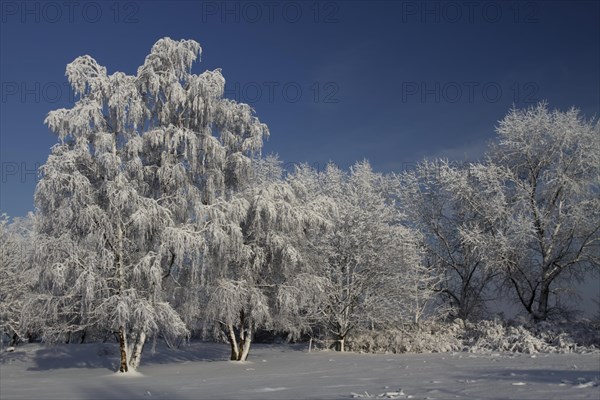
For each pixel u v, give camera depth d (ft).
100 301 67.26
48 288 68.95
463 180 109.09
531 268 102.42
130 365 69.05
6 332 97.86
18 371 81.56
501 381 37.93
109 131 72.79
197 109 75.00
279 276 80.43
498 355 73.97
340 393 35.55
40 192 67.46
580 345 82.33
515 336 84.48
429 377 44.86
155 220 67.82
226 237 68.08
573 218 97.76
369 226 98.68
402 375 48.26
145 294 67.56
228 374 60.03
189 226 68.39
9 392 47.88
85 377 64.64
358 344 96.58
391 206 107.24
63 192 68.13
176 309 74.79
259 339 125.80
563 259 101.76
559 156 102.47
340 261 98.68
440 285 117.39
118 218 68.08
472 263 115.24
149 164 75.77
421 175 121.39
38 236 68.13
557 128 101.81
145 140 72.84
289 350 103.65
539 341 80.74
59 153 69.56
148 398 39.58
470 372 48.24
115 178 67.21
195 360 90.53
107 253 66.49
